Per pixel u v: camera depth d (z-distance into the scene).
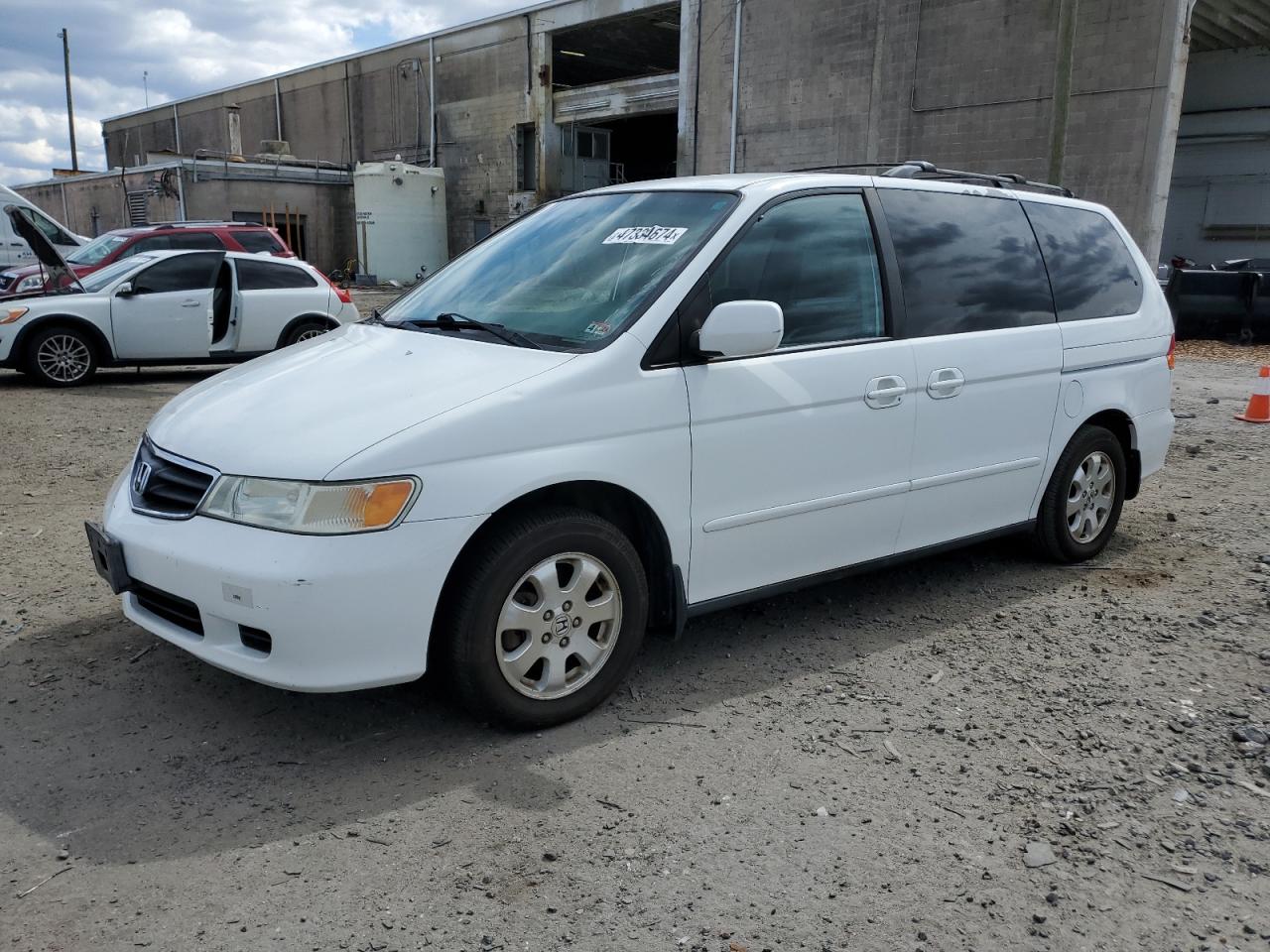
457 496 3.12
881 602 4.84
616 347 3.49
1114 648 4.31
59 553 5.34
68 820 2.92
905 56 21.98
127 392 11.44
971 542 4.85
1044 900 2.63
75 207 40.16
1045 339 4.90
